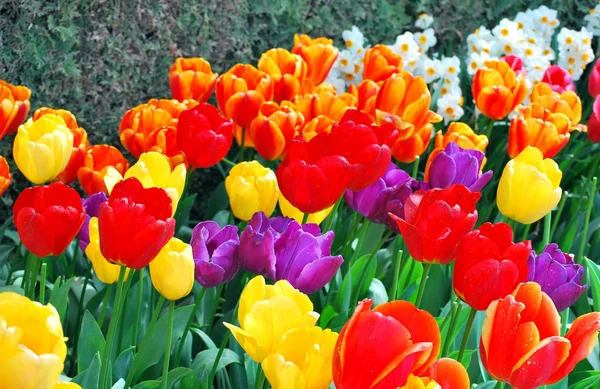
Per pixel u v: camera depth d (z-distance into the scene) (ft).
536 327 4.29
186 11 10.93
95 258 5.75
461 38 14.38
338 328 6.79
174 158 7.68
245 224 8.11
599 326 4.25
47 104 9.98
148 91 10.95
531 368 4.24
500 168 12.59
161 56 10.89
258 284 4.53
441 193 5.26
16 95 7.95
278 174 5.98
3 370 3.43
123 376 6.29
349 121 5.97
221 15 11.34
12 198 10.23
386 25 13.34
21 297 3.60
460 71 13.73
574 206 11.27
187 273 4.89
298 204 5.87
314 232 5.77
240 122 8.69
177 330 6.57
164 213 4.75
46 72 9.78
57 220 5.10
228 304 7.86
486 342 4.41
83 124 10.44
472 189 6.93
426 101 8.29
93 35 10.07
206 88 9.41
